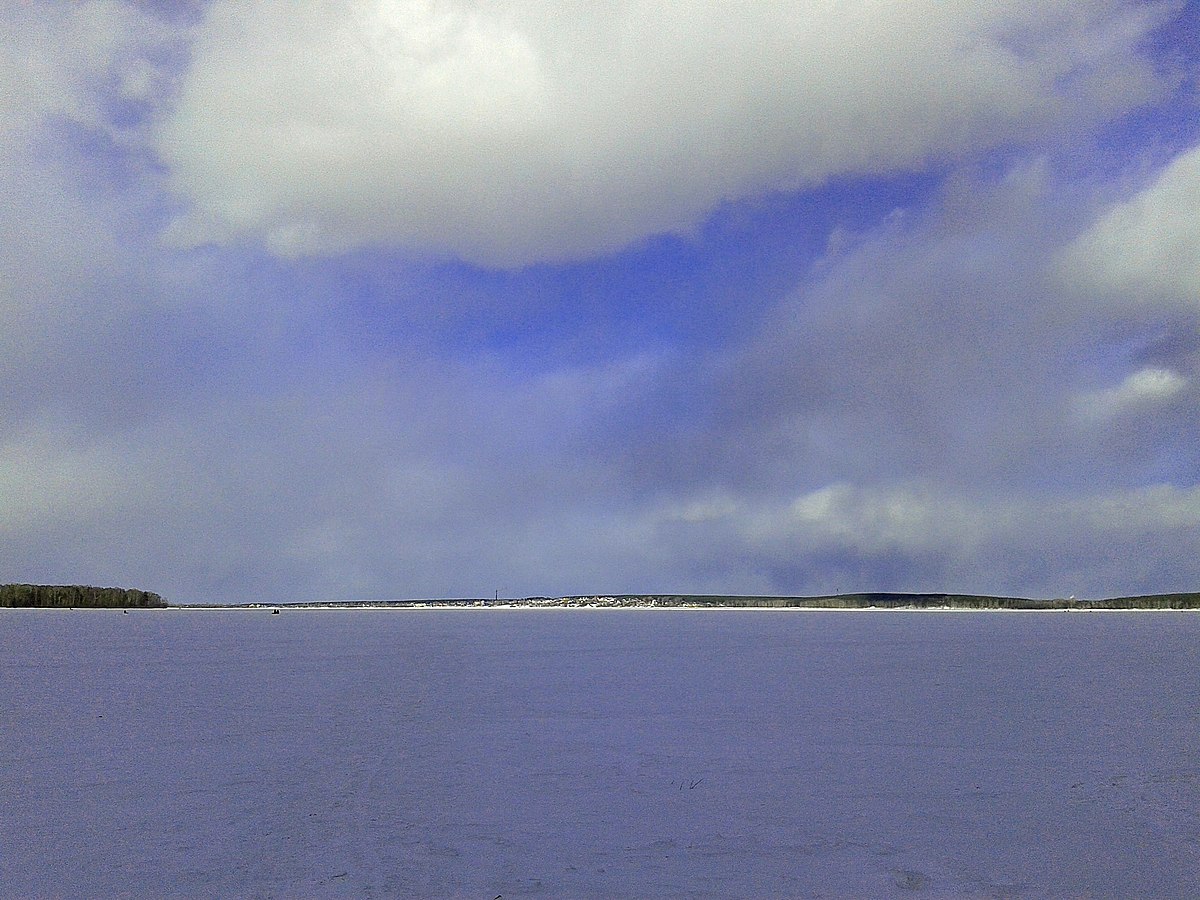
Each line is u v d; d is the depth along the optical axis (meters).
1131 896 7.62
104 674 25.81
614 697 20.53
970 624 71.88
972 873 8.18
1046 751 13.83
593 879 7.97
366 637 49.75
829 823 9.83
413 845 8.95
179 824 9.70
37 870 8.17
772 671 26.88
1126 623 73.31
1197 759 13.21
